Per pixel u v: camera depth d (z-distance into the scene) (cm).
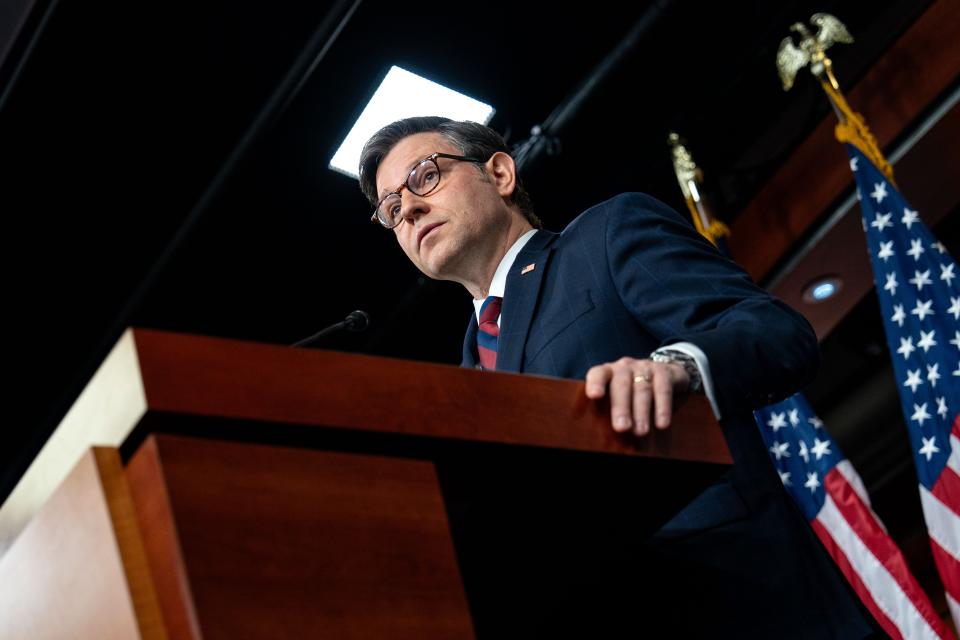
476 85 454
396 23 426
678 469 108
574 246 152
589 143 486
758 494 132
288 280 505
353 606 82
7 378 509
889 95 498
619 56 449
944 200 521
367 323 176
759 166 523
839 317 566
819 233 521
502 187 187
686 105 494
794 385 126
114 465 84
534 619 125
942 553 371
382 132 190
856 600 127
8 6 390
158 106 436
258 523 82
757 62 485
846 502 395
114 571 80
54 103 423
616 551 122
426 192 181
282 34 424
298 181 461
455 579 88
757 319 127
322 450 90
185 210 473
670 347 118
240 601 78
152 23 407
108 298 497
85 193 458
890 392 656
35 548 90
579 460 103
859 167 447
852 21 491
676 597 128
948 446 388
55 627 86
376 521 87
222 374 86
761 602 126
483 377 99
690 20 461
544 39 451
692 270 140
